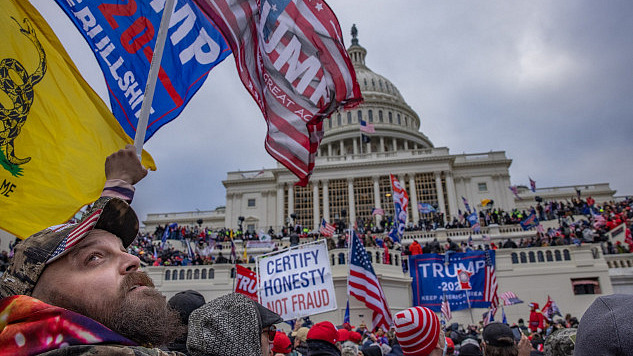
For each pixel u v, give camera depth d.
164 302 1.91
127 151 2.35
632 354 1.90
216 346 2.26
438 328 4.05
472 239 45.16
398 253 30.25
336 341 5.22
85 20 5.05
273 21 6.18
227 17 5.69
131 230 2.12
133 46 5.36
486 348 4.36
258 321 2.48
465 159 69.62
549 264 31.22
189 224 82.19
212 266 31.75
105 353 1.47
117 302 1.79
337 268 27.56
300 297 9.61
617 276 30.56
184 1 5.96
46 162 4.18
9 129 4.03
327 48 6.43
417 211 65.06
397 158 68.38
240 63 5.79
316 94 6.39
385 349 10.79
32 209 3.98
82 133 4.49
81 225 1.88
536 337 12.13
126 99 5.17
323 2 6.56
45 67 4.39
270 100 6.24
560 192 77.38
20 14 4.32
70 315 1.56
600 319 2.05
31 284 1.74
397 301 28.41
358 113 99.62
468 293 19.55
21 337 1.48
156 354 1.65
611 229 41.59
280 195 68.69
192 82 5.79
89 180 4.39
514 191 58.28
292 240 35.28
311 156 6.43
